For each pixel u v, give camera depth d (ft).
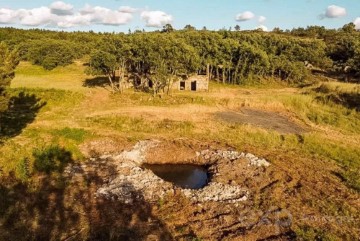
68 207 58.29
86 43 352.08
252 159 81.35
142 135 98.53
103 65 156.25
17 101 134.10
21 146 82.84
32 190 63.41
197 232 52.47
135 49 155.84
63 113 119.96
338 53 252.01
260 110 131.03
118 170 74.08
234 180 71.51
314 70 256.32
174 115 120.06
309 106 134.41
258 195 64.69
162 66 150.51
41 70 248.93
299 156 85.71
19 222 52.80
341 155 86.43
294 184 70.13
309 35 435.12
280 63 212.84
